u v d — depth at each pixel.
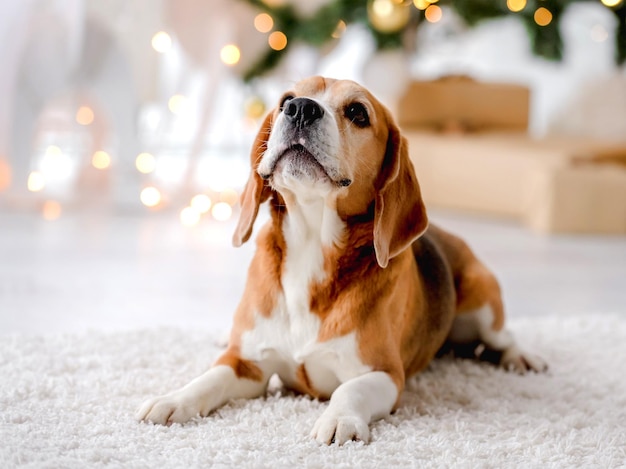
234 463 1.91
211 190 5.98
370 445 2.03
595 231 5.63
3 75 5.12
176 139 7.90
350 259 2.30
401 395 2.42
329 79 2.40
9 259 4.21
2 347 2.72
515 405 2.46
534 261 4.79
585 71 7.82
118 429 2.09
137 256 4.46
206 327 3.25
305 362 2.31
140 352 2.76
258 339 2.34
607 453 2.09
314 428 2.09
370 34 5.85
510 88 7.05
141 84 5.65
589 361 2.96
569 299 4.00
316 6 5.68
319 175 2.20
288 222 2.32
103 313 3.44
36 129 5.40
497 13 6.53
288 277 2.31
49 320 3.30
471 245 5.14
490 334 2.89
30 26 5.09
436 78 7.07
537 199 5.69
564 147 6.20
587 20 7.84
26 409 2.20
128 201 5.84
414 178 2.41
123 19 5.43
